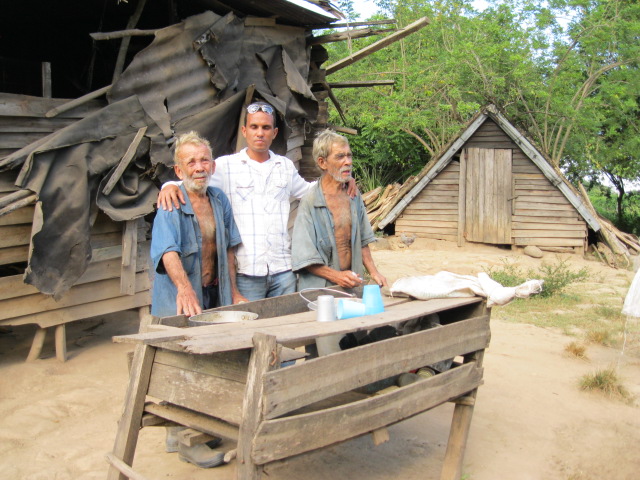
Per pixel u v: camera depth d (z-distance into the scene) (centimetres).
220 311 339
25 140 569
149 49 627
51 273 537
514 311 859
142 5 654
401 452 403
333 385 266
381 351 292
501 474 383
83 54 912
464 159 1588
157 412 287
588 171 2253
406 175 2214
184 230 376
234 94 693
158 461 376
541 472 389
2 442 402
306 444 254
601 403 516
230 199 421
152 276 651
